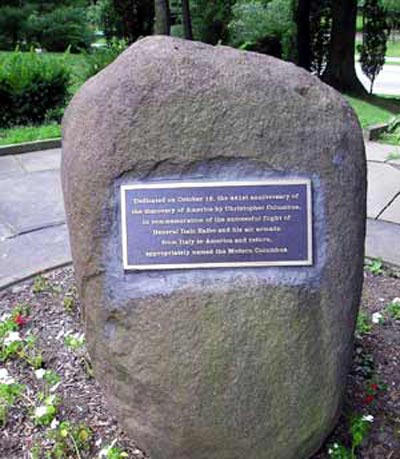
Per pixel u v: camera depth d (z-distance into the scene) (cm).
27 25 1514
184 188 188
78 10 1560
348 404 240
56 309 320
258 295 187
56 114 767
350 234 190
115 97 187
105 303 191
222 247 190
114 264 191
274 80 190
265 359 189
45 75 752
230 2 1235
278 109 188
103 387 206
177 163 188
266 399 192
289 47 1158
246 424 194
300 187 188
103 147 187
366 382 253
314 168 189
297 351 190
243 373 190
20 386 252
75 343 280
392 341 282
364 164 196
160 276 190
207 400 191
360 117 796
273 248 190
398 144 652
